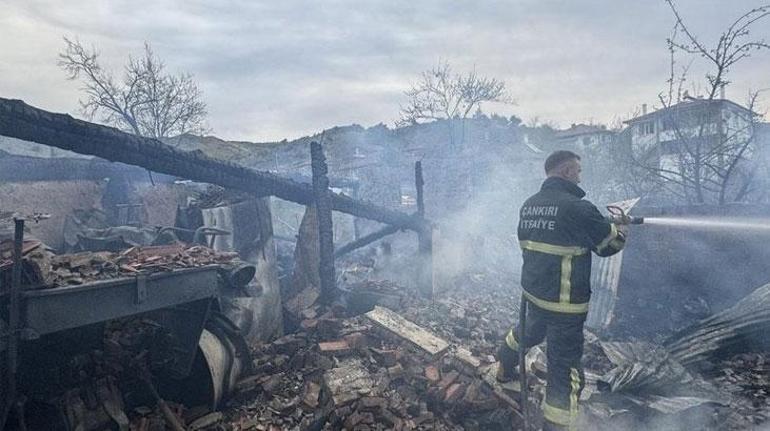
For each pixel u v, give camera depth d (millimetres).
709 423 3027
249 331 4344
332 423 3014
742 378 3695
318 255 5703
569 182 2885
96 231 5633
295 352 4125
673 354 4129
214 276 3369
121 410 2934
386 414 3014
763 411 3162
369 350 3969
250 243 5086
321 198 5559
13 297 2260
